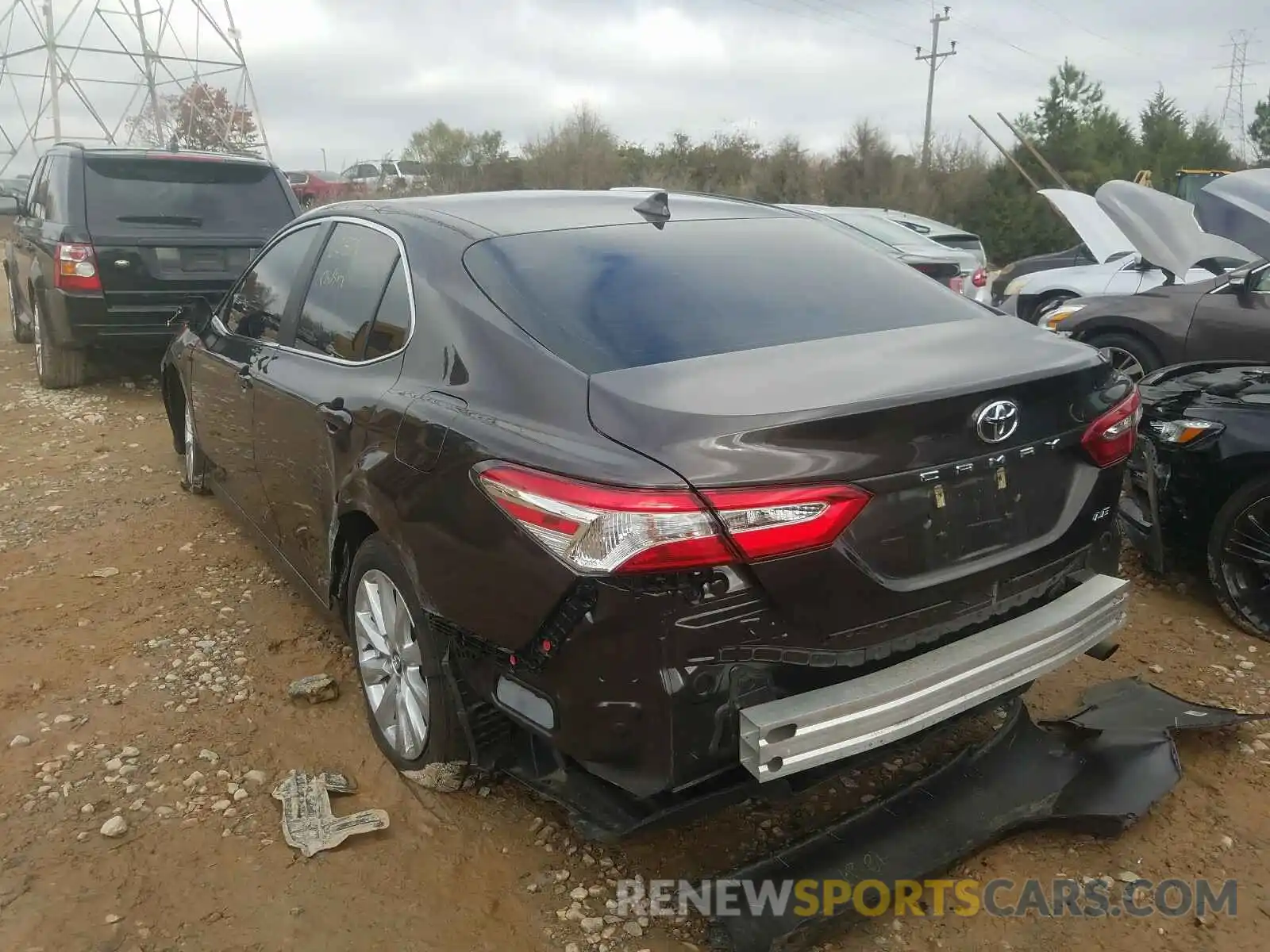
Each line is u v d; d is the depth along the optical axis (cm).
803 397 224
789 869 255
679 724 215
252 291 428
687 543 207
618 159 3394
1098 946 250
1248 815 296
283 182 836
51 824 289
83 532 508
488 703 253
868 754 256
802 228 354
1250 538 395
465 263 288
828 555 219
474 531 241
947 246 1120
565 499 218
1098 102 3566
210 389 450
